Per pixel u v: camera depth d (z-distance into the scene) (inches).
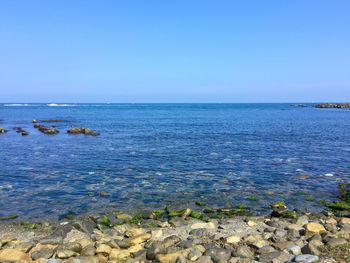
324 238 490.6
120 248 492.1
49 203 773.3
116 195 834.2
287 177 1011.9
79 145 1708.9
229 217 671.8
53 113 5487.2
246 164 1200.8
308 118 3966.5
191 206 754.2
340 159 1296.8
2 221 659.4
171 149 1553.9
